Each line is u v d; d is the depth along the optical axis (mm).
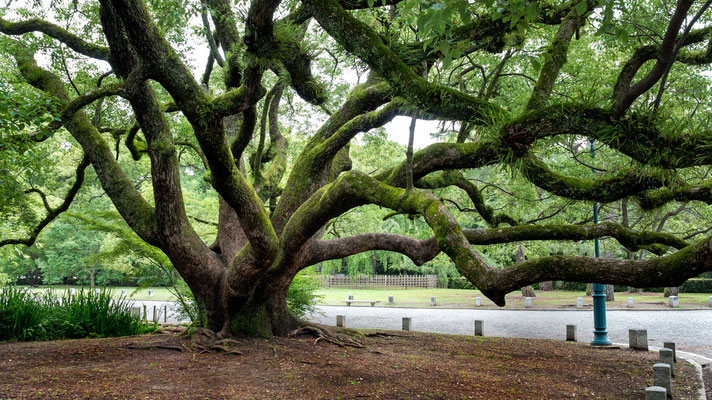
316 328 10367
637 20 9641
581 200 6078
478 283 4066
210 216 19609
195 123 6133
